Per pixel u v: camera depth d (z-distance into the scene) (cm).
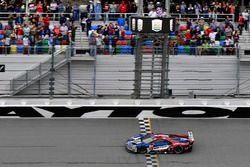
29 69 6253
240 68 6388
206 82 6359
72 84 6288
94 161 4775
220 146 5125
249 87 6391
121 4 6894
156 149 4934
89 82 6316
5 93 6200
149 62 6184
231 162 4809
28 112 5716
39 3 6888
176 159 4841
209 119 5766
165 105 5744
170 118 5759
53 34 6488
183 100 5881
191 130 5475
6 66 6244
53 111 5722
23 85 6178
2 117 5700
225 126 5591
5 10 6881
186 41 6494
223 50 6400
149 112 5750
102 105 5728
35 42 6375
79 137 5266
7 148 5003
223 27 6694
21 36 6450
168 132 5406
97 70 6325
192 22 6931
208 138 5294
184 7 6944
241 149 5072
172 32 6316
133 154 4922
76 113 5734
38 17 6625
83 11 6900
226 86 6369
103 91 6316
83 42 6519
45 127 5491
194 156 4906
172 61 6344
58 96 6144
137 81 5919
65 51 6228
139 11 6075
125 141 5188
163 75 5909
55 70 6228
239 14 6925
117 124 5584
